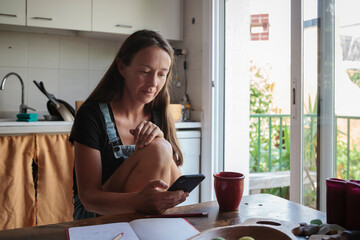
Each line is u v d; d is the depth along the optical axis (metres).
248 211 0.94
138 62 1.12
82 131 1.14
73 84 2.91
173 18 2.96
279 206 0.99
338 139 1.81
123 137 1.25
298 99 1.98
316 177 1.92
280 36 4.28
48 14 2.51
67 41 2.87
